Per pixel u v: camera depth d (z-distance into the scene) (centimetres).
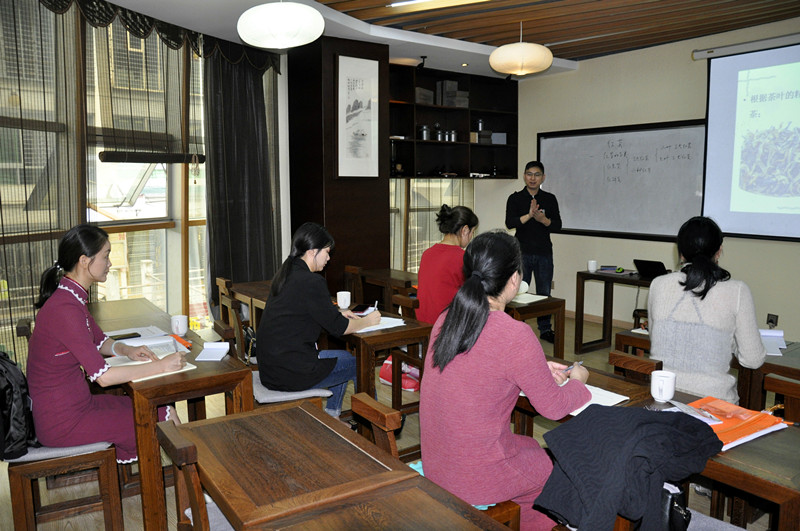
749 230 483
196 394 218
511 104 664
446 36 507
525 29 483
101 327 292
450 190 697
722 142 491
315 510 108
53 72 355
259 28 318
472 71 617
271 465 125
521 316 366
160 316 322
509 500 156
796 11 436
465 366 153
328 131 489
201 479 123
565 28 480
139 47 407
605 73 581
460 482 154
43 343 211
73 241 215
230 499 111
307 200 512
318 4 405
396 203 643
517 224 523
